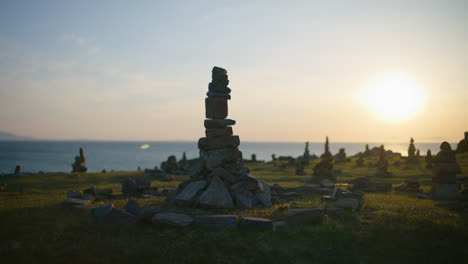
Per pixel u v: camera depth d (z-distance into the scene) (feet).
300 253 27.09
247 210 41.34
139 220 32.86
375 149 266.16
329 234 30.89
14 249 24.71
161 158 599.16
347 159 208.13
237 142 50.78
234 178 47.24
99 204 45.21
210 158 48.62
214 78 50.62
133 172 148.77
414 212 42.32
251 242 28.63
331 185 75.25
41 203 45.37
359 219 37.06
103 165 422.00
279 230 31.78
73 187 93.66
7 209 38.96
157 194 63.26
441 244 29.27
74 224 31.58
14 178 118.73
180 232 30.48
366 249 28.30
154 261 24.31
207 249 26.84
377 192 77.82
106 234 29.07
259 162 208.85
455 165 60.44
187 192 45.01
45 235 28.30
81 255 24.56
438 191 61.31
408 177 118.11
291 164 189.37
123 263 23.82
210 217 32.58
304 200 53.21
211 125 49.11
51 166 391.04
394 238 30.42
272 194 57.82
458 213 43.73
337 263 25.73
